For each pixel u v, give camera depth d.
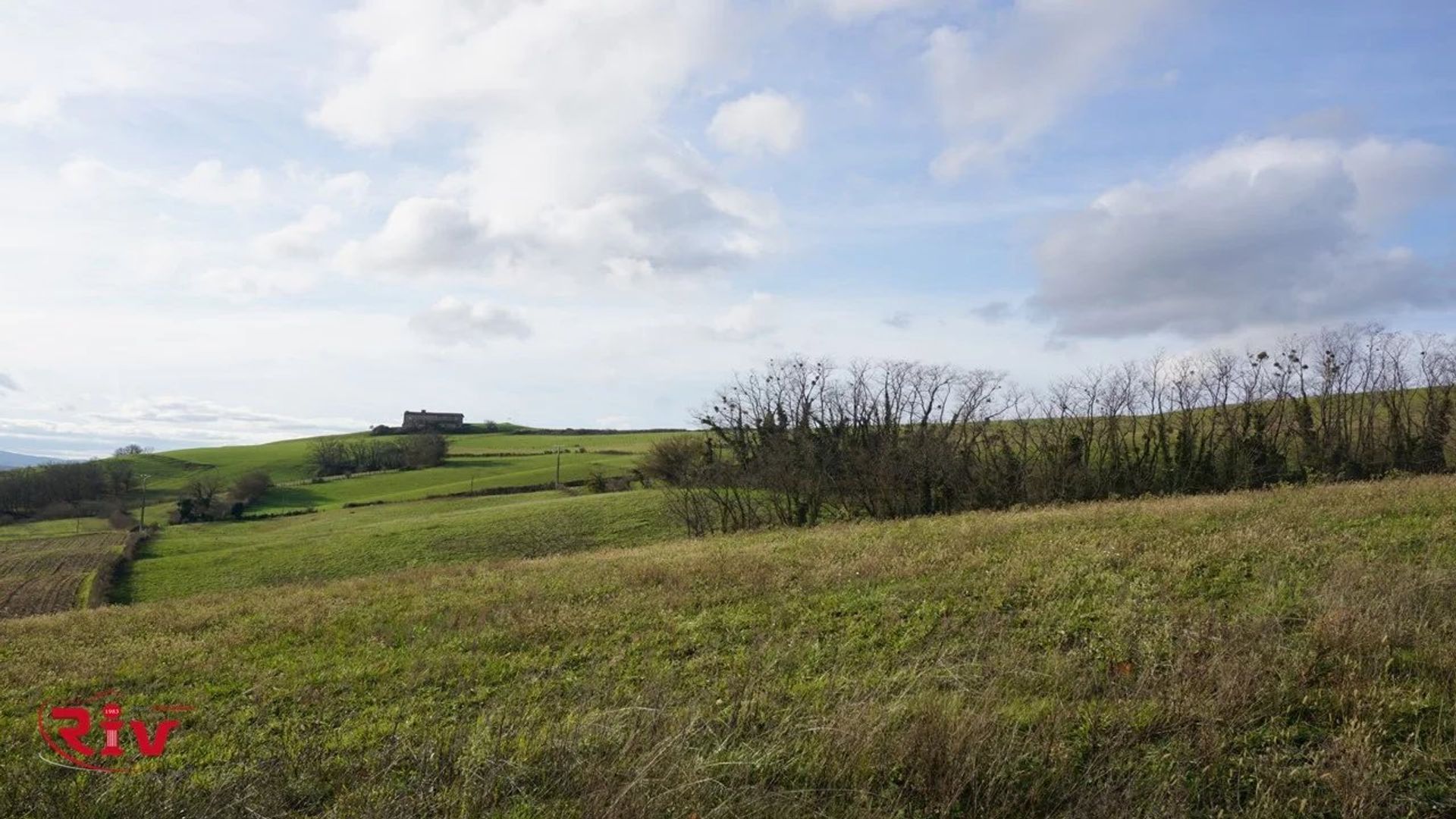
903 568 15.42
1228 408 53.75
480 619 15.43
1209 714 6.30
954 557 16.42
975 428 52.47
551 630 13.62
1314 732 6.25
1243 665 7.08
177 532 67.88
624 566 20.81
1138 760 5.96
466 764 6.74
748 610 13.45
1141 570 12.98
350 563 48.19
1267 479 48.72
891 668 9.27
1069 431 51.78
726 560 19.80
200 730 10.25
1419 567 10.92
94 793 7.05
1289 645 7.95
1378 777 5.39
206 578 46.81
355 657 13.53
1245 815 5.23
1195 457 50.56
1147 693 7.00
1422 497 17.88
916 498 49.06
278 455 116.88
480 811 6.07
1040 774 5.83
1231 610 10.05
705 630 12.50
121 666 14.55
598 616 14.27
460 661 12.16
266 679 12.47
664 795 5.66
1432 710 6.42
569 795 6.12
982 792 5.66
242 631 17.14
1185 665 7.39
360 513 77.19
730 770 6.13
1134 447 51.19
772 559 19.34
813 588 14.69
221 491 89.50
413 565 46.88
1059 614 10.79
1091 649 8.96
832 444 53.38
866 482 50.62
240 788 7.13
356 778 7.24
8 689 13.50
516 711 8.89
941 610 11.90
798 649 10.59
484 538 52.16
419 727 9.03
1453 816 5.12
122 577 47.59
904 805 5.63
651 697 8.64
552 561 25.61
